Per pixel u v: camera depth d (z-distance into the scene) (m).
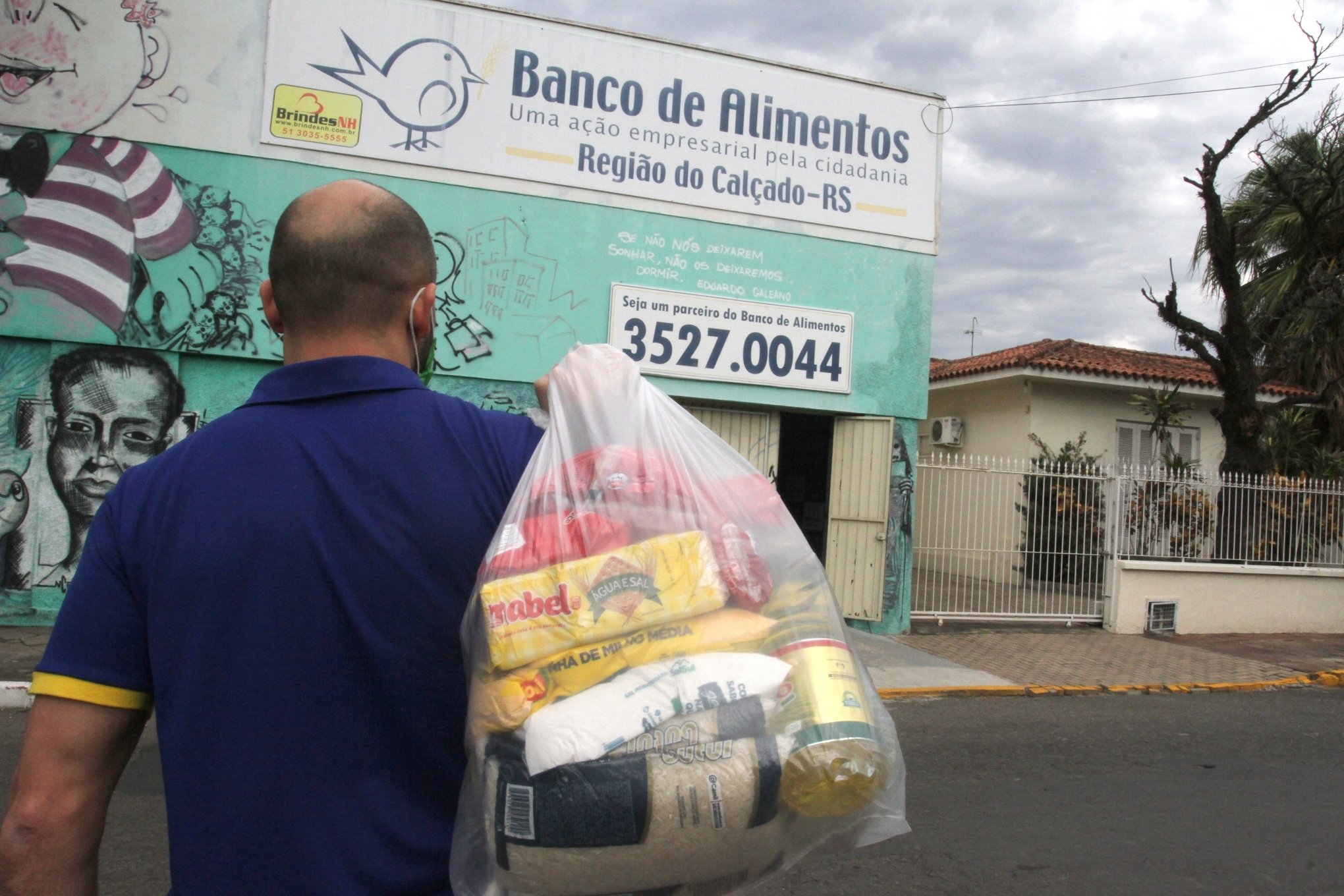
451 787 1.23
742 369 9.99
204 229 8.62
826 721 1.22
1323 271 12.91
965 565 10.96
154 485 1.22
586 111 9.54
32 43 8.27
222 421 1.26
